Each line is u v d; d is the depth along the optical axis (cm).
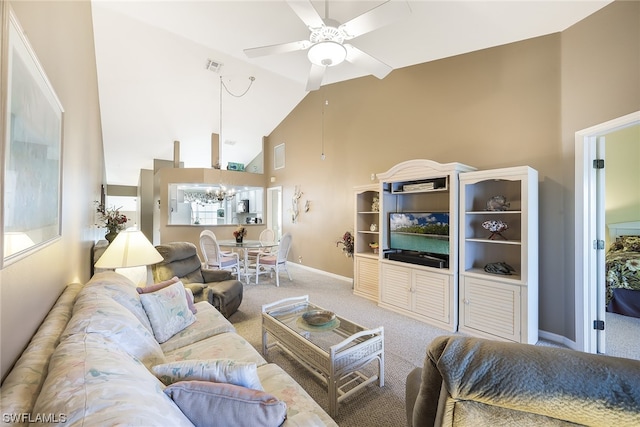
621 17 215
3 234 78
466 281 288
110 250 220
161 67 473
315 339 198
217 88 545
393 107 418
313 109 577
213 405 90
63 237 175
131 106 572
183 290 222
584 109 243
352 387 199
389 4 191
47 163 129
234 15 313
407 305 333
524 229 253
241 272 545
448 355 72
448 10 249
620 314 328
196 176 676
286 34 338
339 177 516
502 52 303
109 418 61
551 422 63
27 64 100
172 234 685
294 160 639
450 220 297
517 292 255
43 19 137
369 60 260
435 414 82
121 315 136
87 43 315
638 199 398
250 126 699
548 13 241
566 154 258
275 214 762
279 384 139
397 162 412
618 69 217
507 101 299
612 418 59
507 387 65
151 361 134
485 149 316
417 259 326
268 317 233
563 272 262
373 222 444
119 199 1243
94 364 83
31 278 114
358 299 397
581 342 245
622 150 408
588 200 243
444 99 354
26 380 83
